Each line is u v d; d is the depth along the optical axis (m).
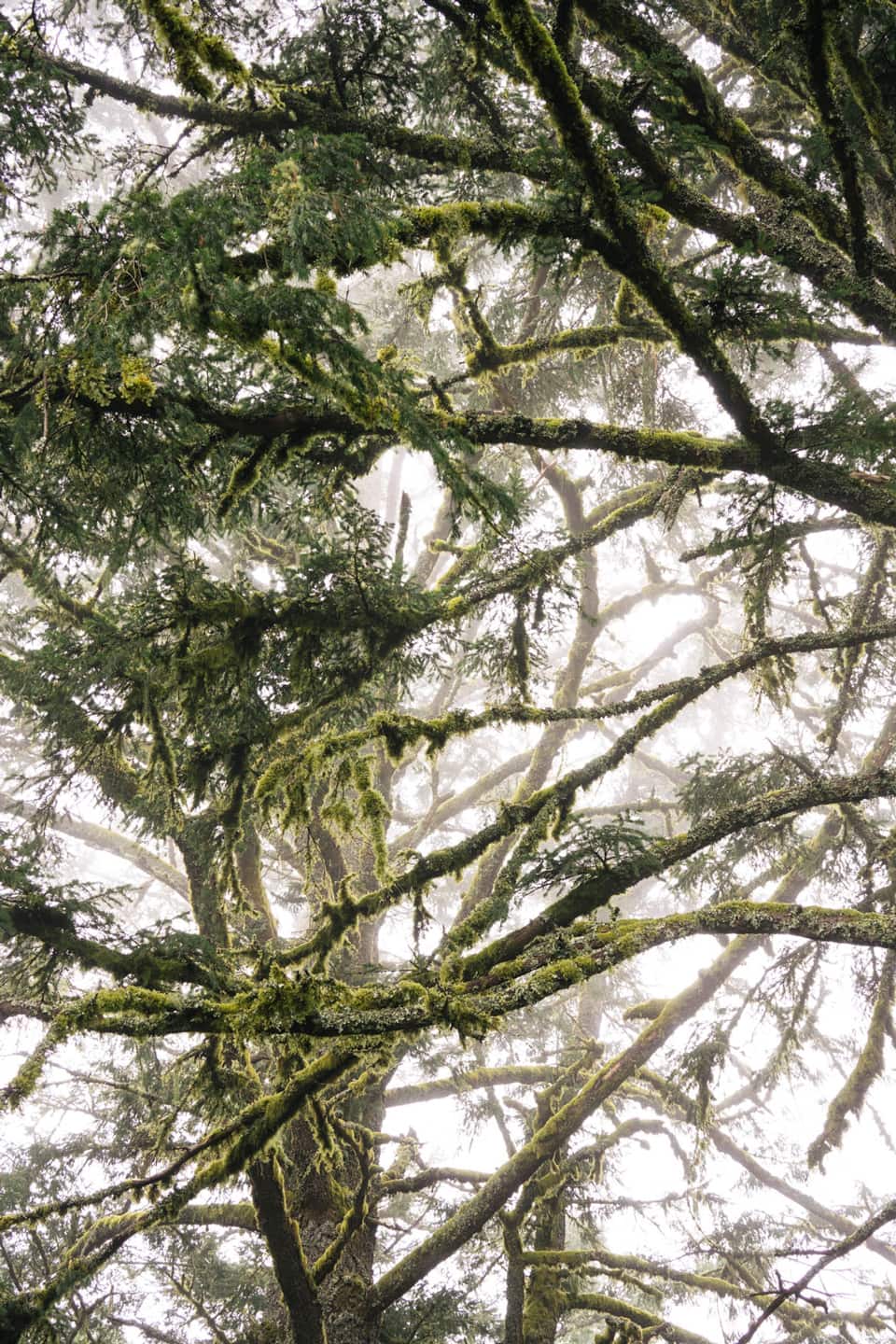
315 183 3.43
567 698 10.88
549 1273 8.92
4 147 4.85
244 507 4.90
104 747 5.41
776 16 5.30
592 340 5.91
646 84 4.24
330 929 5.84
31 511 4.27
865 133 5.42
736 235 4.86
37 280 3.31
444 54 5.34
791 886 9.66
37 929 5.27
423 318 6.21
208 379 3.99
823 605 7.72
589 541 6.42
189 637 5.14
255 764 5.82
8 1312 5.97
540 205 4.21
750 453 4.85
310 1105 6.89
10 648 6.42
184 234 3.02
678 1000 9.51
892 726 9.39
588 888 5.54
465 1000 4.57
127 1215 8.67
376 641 5.62
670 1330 9.34
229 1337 9.49
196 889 7.48
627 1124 11.48
